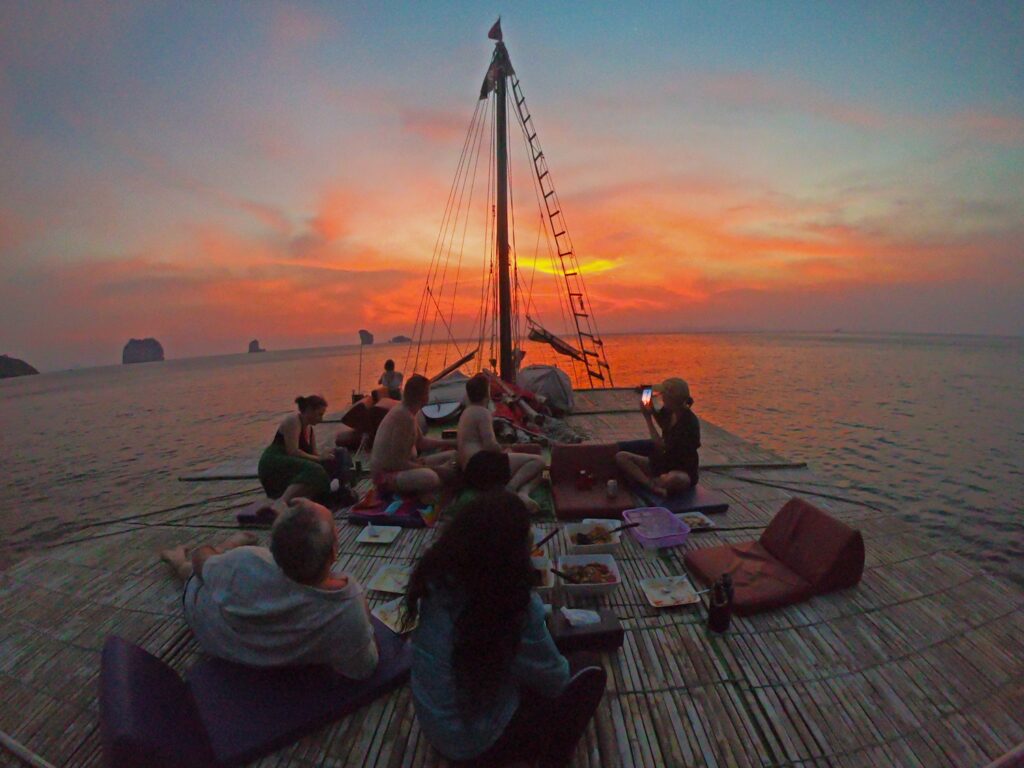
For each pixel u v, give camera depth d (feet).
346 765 7.52
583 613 10.17
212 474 23.68
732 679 9.32
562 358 244.22
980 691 9.07
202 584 9.05
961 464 57.98
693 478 17.46
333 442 30.30
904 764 7.64
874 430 78.84
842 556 11.76
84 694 9.57
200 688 8.47
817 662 9.74
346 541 15.33
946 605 11.53
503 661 5.65
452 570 5.70
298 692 8.48
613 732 8.20
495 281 41.57
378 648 9.59
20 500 51.85
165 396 191.01
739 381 157.07
